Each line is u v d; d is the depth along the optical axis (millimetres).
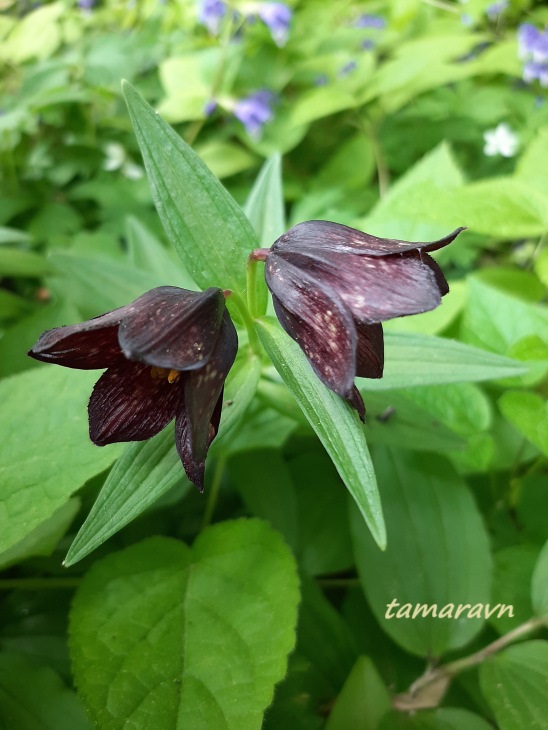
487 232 185
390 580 148
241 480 173
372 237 111
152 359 95
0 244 306
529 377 177
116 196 328
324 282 107
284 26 332
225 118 355
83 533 112
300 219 298
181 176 130
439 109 350
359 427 111
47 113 347
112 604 135
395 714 133
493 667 135
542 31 377
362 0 446
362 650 153
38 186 333
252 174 345
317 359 108
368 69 339
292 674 143
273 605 133
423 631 144
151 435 111
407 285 101
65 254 195
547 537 164
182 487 170
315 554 166
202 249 132
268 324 129
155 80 395
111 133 362
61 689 132
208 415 100
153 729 114
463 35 363
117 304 190
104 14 445
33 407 140
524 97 345
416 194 197
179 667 124
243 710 117
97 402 110
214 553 147
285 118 338
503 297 184
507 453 176
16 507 127
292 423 176
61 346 101
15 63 406
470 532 152
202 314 105
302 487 180
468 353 134
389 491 158
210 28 342
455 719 132
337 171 326
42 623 153
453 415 175
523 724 125
